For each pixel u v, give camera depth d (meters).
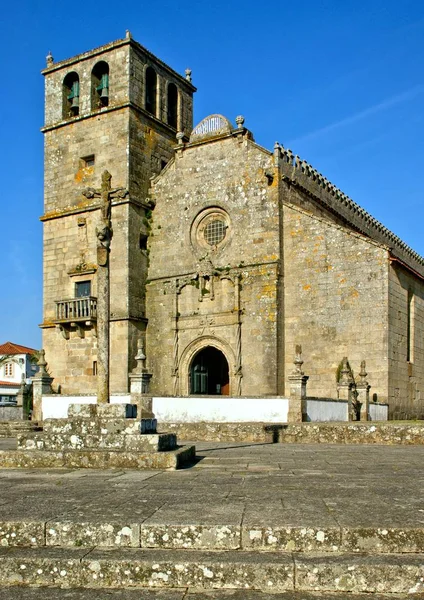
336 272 31.92
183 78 42.59
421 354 35.06
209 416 24.30
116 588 5.97
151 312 37.09
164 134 40.22
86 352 37.34
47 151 40.59
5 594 5.84
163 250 37.31
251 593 5.76
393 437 19.27
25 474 11.36
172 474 11.08
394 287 31.41
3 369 80.75
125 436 12.59
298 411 22.98
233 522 6.66
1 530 6.80
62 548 6.59
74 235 38.91
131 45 37.81
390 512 7.12
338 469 11.80
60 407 27.89
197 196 36.53
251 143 34.91
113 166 37.56
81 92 39.62
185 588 5.92
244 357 33.34
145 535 6.60
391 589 5.76
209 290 35.22
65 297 38.78
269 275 33.12
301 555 6.21
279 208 33.50
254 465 12.63
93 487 9.45
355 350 30.92
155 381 36.44
